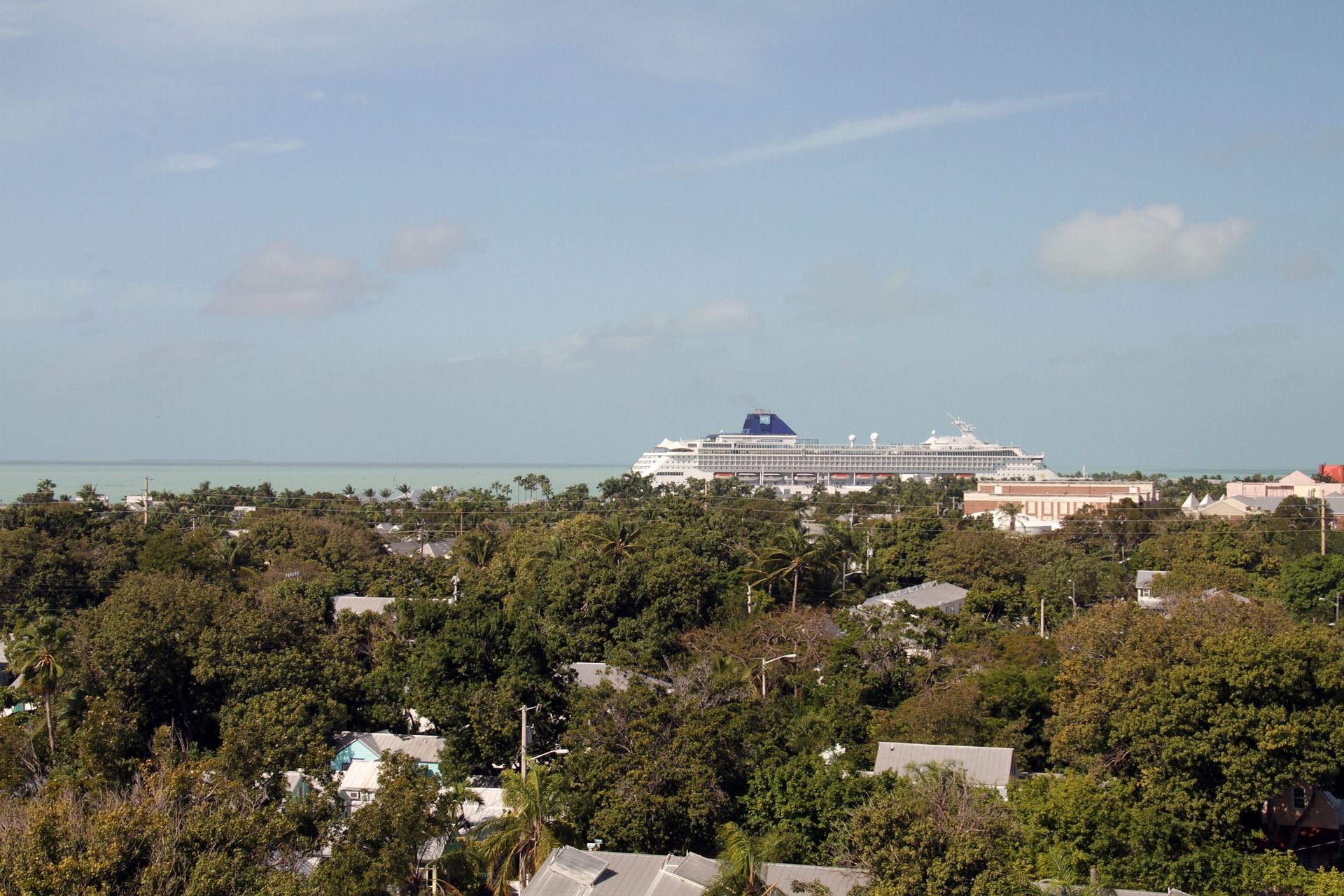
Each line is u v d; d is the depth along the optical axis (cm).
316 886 3431
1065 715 5341
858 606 9300
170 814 3425
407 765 4147
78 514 11175
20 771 4762
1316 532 13562
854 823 3838
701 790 4491
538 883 3875
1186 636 5291
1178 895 3834
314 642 6525
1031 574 11262
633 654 6606
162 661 5903
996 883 3369
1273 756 4578
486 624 5731
